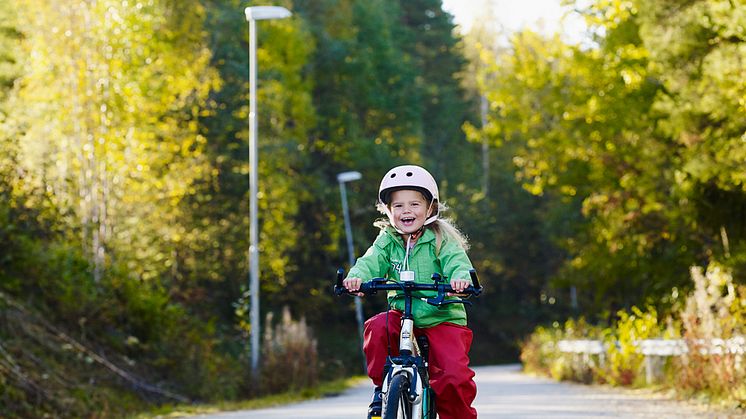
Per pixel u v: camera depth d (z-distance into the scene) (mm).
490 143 38281
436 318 6883
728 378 15727
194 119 37250
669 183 27641
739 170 21641
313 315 59625
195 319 28891
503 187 85875
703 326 17266
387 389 6414
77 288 23000
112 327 23703
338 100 61562
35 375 18328
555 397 19938
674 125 23156
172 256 36344
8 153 22984
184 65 34438
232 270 43594
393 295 7000
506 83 36594
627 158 30703
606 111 32312
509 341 78250
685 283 30234
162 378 23406
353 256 53000
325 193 56344
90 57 29359
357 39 67000
